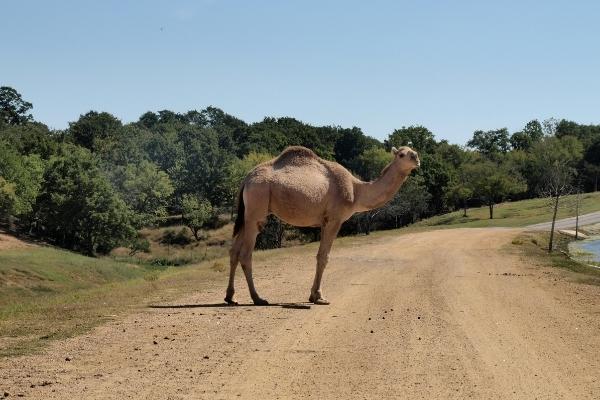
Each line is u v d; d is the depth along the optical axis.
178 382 7.70
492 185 86.94
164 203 93.75
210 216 88.56
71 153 82.69
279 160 14.97
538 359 9.11
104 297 15.78
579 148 120.62
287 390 7.41
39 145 96.19
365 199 15.20
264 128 140.12
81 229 74.75
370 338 10.42
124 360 8.80
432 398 7.13
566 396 7.30
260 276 21.38
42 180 76.31
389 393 7.31
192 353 9.26
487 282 19.70
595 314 13.29
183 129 128.25
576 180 112.12
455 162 121.25
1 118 130.38
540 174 109.19
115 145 111.69
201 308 13.73
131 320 12.05
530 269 24.88
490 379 7.98
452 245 40.88
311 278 20.72
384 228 86.88
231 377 7.95
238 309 13.57
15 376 7.91
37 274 47.41
